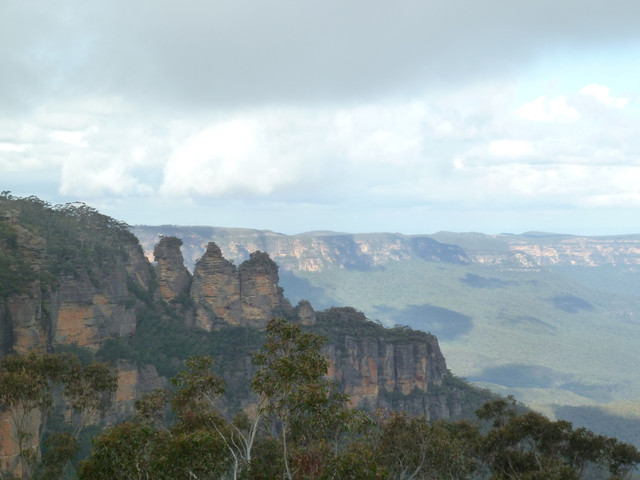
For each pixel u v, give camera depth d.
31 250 115.00
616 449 72.44
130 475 48.84
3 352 102.12
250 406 141.25
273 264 173.50
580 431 74.44
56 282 117.31
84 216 155.00
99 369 67.94
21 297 104.31
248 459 51.31
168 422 79.12
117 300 136.50
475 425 81.44
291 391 50.59
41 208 150.88
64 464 65.00
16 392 59.91
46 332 113.56
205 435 50.12
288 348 55.22
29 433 66.88
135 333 142.25
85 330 125.31
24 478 66.94
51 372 65.50
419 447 66.62
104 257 136.38
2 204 141.25
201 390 60.03
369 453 55.88
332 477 47.34
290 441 59.19
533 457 73.44
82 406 67.38
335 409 50.38
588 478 109.50
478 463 75.62
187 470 48.75
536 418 74.56
